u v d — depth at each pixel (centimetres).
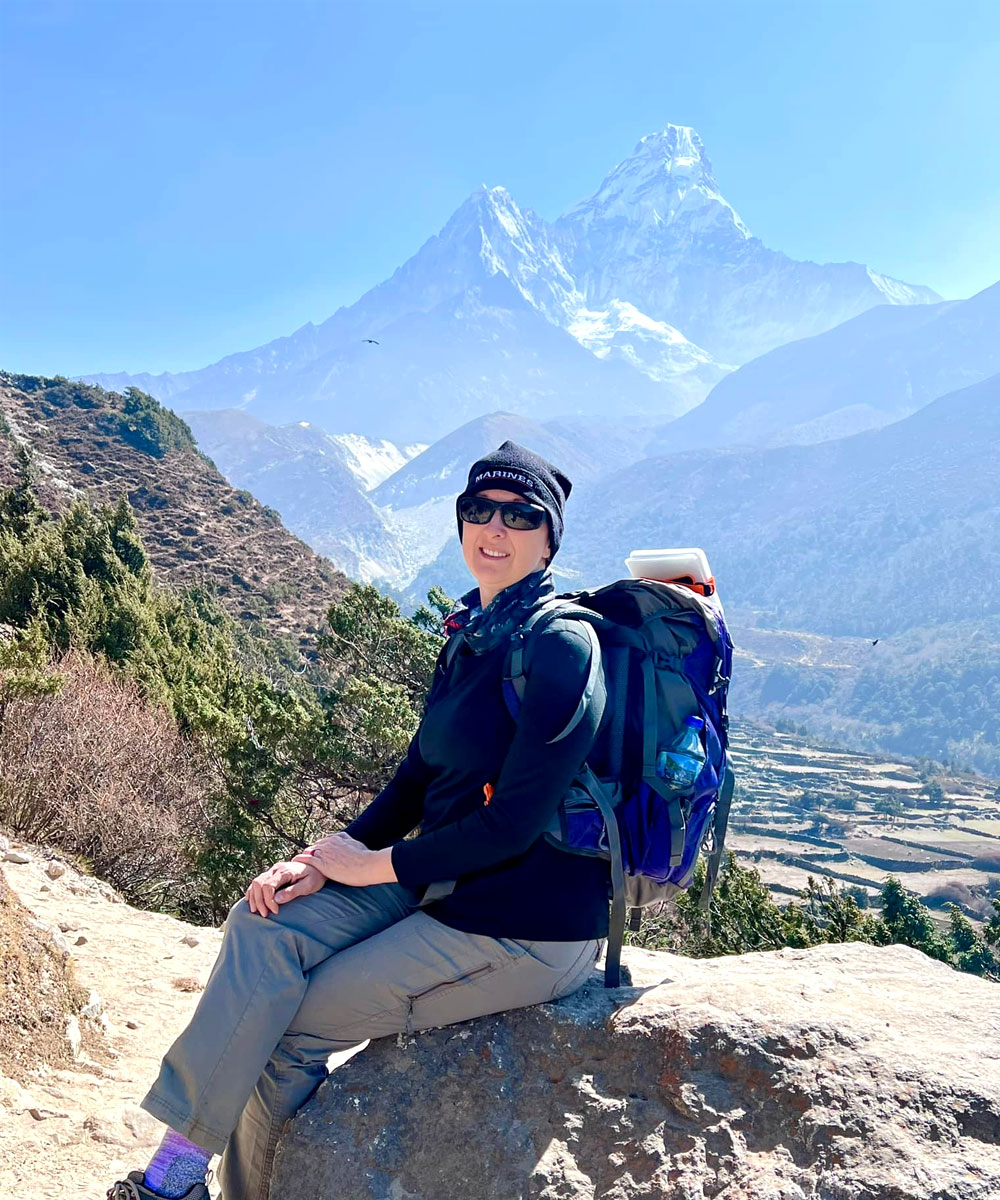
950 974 297
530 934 249
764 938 1642
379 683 1444
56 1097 381
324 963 257
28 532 3691
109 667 1831
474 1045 259
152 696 1717
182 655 2402
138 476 11706
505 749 249
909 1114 218
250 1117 262
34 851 852
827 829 17162
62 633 2136
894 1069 227
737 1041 239
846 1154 213
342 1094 258
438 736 258
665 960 328
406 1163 247
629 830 250
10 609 2262
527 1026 260
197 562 9975
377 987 252
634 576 279
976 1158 208
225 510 11719
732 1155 224
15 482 9056
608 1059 251
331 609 1686
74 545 2912
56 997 437
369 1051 266
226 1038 243
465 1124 249
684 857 252
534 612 252
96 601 2362
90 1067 418
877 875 13688
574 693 237
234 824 1284
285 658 6544
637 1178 229
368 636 1675
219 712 1355
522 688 244
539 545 262
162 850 1159
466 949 251
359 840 288
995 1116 215
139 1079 425
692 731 254
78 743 1159
